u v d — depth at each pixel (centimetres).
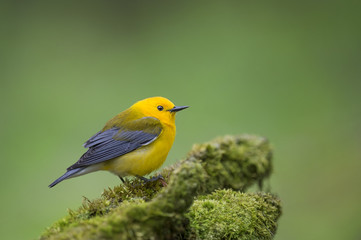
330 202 1115
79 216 511
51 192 1195
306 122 1448
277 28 1794
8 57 1736
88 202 548
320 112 1477
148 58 1784
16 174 1298
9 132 1455
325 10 1820
